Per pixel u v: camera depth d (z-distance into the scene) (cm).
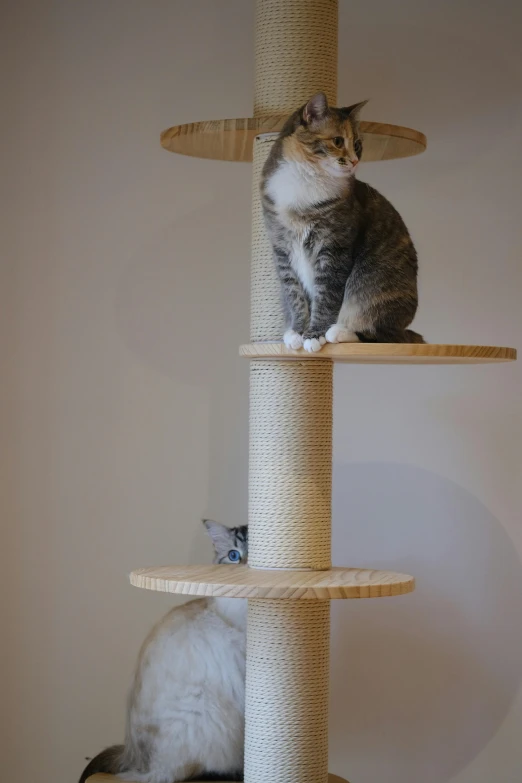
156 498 267
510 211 267
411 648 266
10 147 267
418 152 228
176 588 187
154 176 269
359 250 204
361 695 265
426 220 268
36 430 266
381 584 188
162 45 269
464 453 267
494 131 267
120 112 269
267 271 215
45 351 267
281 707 207
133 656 266
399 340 209
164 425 268
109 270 268
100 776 230
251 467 217
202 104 269
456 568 266
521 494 265
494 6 267
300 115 196
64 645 265
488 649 265
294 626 208
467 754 264
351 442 269
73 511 266
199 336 269
